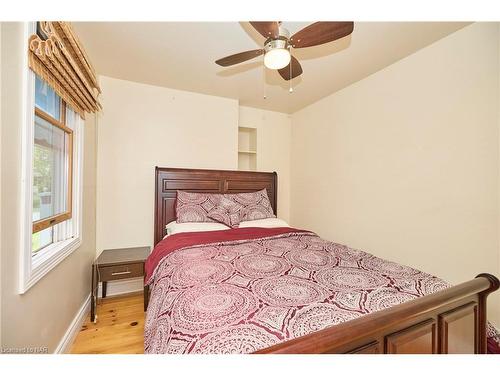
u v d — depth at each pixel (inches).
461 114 71.4
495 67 64.4
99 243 100.8
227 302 39.2
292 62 72.7
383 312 31.6
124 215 105.2
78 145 76.0
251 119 142.3
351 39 76.2
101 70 96.4
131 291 105.8
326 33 57.0
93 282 82.4
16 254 41.9
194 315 36.0
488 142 65.8
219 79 104.6
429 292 43.4
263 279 48.8
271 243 79.3
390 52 83.9
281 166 151.0
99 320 82.8
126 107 105.4
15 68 41.3
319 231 129.6
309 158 137.3
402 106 88.2
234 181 124.7
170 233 96.7
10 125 40.2
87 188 86.8
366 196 102.9
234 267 56.0
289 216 152.0
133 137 106.8
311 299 40.1
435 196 78.0
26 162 43.7
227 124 125.9
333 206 120.6
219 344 29.6
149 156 109.8
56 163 65.6
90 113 88.0
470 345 42.3
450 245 74.1
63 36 57.4
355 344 30.1
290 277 49.8
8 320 39.8
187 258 62.7
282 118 151.0
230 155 126.6
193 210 102.0
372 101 100.0
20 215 42.8
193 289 44.5
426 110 80.5
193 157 118.6
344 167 114.3
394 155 91.2
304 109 141.5
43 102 58.6
